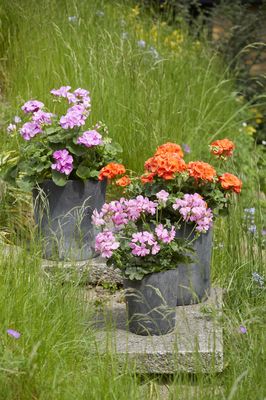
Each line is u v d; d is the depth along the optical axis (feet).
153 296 18.54
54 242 21.13
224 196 20.59
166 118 29.01
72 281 18.92
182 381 17.75
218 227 23.86
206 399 16.43
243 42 42.91
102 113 27.22
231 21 43.70
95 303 20.39
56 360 16.34
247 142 33.86
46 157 21.17
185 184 20.18
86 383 15.92
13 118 27.20
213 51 41.06
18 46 31.42
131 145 26.76
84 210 21.26
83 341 17.28
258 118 41.06
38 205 21.31
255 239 23.17
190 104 31.68
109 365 17.15
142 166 26.48
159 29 36.99
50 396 15.40
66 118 20.76
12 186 22.61
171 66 33.53
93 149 21.42
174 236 19.47
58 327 17.21
